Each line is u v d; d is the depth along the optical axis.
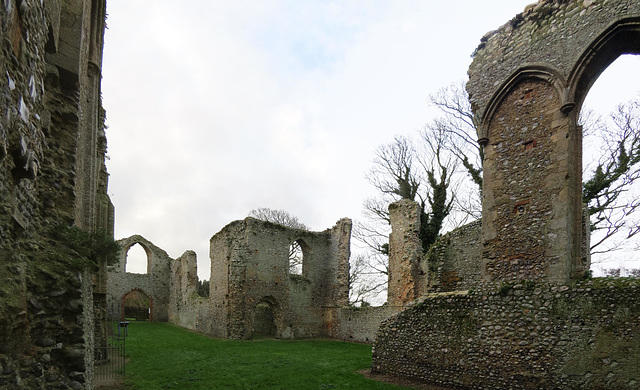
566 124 8.91
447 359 9.63
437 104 23.09
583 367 7.63
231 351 15.27
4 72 3.41
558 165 8.94
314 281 23.50
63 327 4.73
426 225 22.00
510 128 10.06
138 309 33.94
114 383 9.59
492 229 9.96
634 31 8.09
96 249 6.09
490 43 10.83
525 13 10.12
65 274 4.95
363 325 20.50
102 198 13.54
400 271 18.41
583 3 8.93
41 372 4.32
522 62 9.91
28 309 4.38
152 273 33.00
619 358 7.27
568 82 8.93
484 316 9.23
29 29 4.21
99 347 11.66
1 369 3.66
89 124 8.29
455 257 15.91
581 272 8.33
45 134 5.56
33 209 4.90
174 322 30.06
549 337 8.20
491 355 8.91
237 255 20.55
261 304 24.16
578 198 8.77
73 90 6.25
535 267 8.91
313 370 11.70
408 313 10.72
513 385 8.44
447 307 9.93
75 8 6.43
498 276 9.59
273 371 11.48
